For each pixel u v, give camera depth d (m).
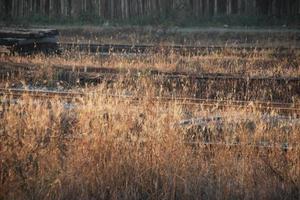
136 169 18.05
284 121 23.05
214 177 18.47
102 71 39.72
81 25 92.44
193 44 68.19
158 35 79.31
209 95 35.88
